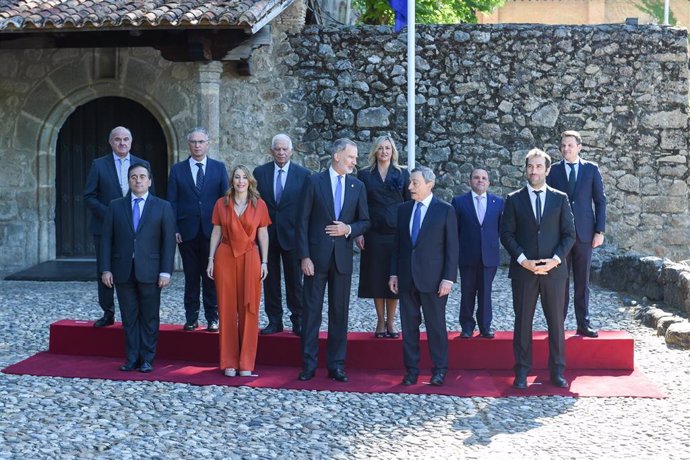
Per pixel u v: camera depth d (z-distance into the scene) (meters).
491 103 13.12
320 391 6.97
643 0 28.17
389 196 7.65
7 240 12.99
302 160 13.20
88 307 10.23
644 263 10.49
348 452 5.61
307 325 7.30
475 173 7.91
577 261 7.81
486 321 7.79
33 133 12.95
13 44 11.47
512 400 6.78
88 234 13.44
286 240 7.86
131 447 5.63
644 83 13.07
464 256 7.82
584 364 7.60
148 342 7.51
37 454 5.46
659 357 8.01
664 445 5.74
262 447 5.68
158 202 7.51
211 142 11.62
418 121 13.16
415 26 13.12
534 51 13.06
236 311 7.37
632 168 13.17
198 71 12.39
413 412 6.46
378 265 7.65
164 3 11.26
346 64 13.12
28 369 7.46
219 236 7.46
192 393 6.87
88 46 11.48
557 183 7.88
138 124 13.32
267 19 11.09
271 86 13.19
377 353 7.66
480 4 19.89
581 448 5.69
